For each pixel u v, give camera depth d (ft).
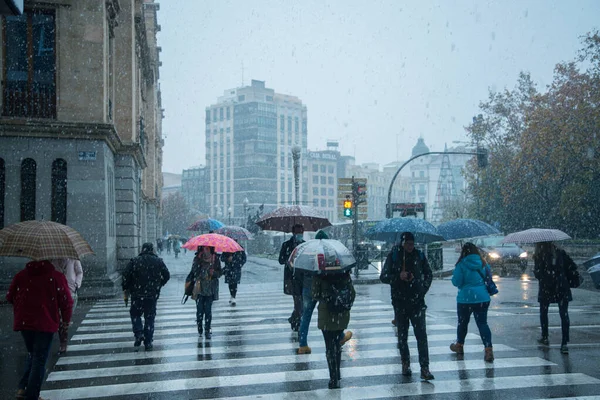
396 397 23.71
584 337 36.04
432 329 39.40
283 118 535.19
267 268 115.75
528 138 146.20
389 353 32.07
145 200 150.61
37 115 70.33
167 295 65.10
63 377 27.48
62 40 70.69
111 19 79.87
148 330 33.71
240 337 37.32
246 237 54.13
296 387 25.41
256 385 25.84
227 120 539.70
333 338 25.20
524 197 161.38
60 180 70.38
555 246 32.50
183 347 34.24
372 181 608.19
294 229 37.37
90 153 69.97
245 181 521.24
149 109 168.76
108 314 49.14
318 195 547.08
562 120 137.69
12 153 68.13
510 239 33.30
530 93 165.37
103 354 32.48
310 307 32.14
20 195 68.18
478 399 23.30
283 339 36.50
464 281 30.12
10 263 64.90
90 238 69.82
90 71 70.95
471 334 37.22
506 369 28.07
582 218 152.35
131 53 91.76
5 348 34.14
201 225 53.16
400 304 26.86
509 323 41.50
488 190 172.76
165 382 26.45
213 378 27.07
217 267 36.99
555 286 31.86
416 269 26.73
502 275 89.20
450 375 27.07
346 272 25.16
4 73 70.13
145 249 34.14
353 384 25.76
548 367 28.35
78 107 70.44
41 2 69.97
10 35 70.64
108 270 72.33
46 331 22.44
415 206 99.30
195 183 574.56
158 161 230.07
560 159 138.72
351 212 90.79
